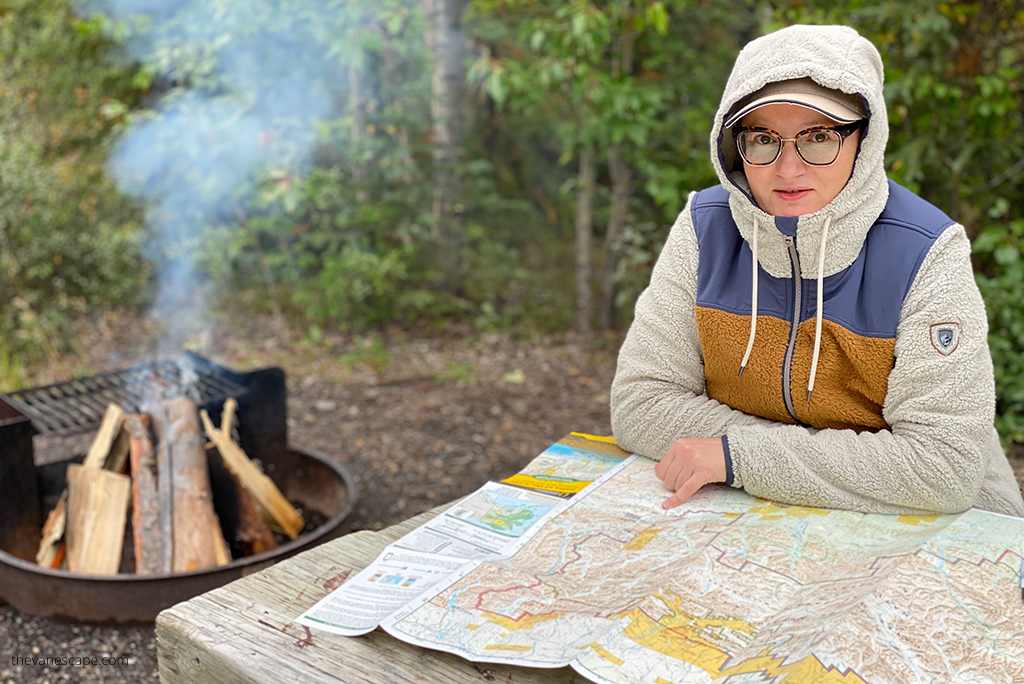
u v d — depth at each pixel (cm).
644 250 575
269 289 609
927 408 142
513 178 701
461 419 442
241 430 313
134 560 289
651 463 167
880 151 139
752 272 154
